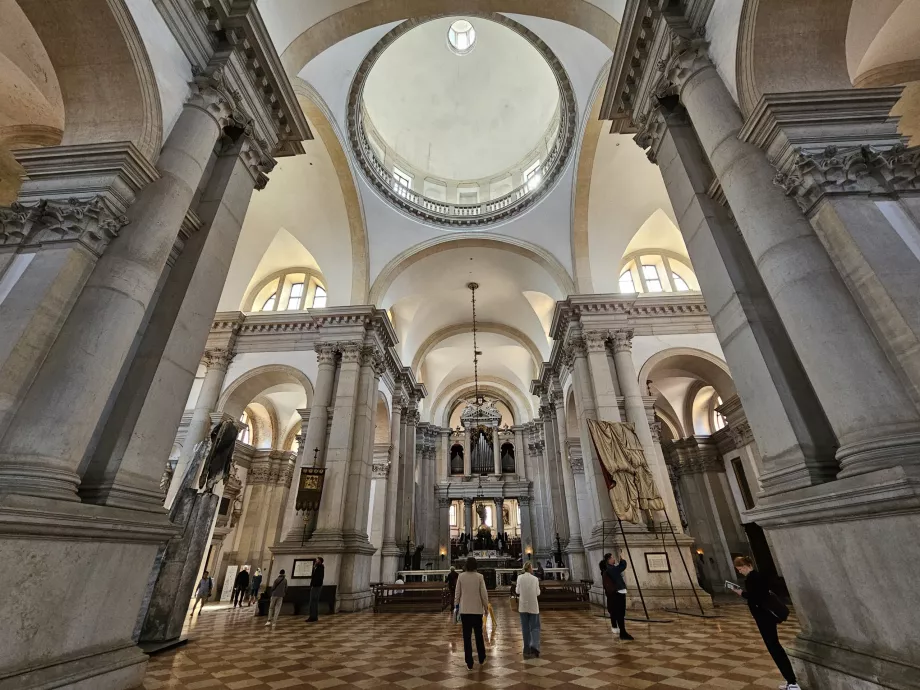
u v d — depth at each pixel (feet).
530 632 16.57
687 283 47.75
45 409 10.32
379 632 23.76
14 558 8.82
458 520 102.89
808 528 10.35
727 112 14.07
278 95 19.65
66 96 13.97
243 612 36.96
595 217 44.32
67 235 11.95
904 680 7.71
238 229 18.03
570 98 40.09
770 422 11.99
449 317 67.72
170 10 15.15
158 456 13.23
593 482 36.45
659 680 12.70
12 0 14.99
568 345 43.60
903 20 16.33
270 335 46.03
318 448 38.81
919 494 7.68
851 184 11.12
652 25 17.42
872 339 10.02
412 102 54.49
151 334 14.23
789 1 12.66
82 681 9.60
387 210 47.65
